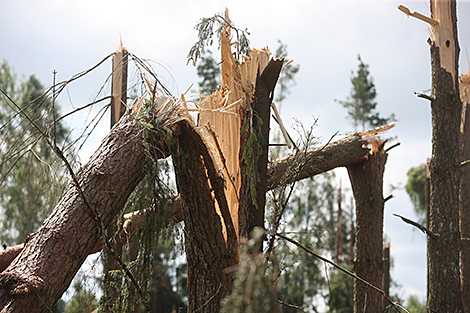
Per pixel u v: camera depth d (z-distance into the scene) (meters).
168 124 4.58
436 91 7.10
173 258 4.77
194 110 4.77
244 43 5.42
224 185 4.77
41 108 5.50
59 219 4.28
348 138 7.57
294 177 5.42
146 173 4.70
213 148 4.84
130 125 4.77
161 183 4.67
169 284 19.00
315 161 7.02
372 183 7.73
